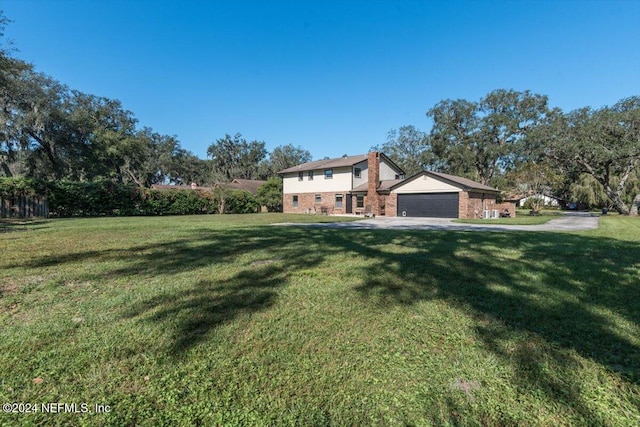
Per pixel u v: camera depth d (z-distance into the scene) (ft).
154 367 7.63
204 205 88.53
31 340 8.85
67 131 94.48
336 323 10.17
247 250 23.15
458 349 8.52
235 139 188.44
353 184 91.40
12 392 6.63
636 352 8.30
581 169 86.38
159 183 183.62
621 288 13.70
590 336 9.22
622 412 6.10
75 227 39.32
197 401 6.44
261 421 5.92
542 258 20.17
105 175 116.88
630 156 71.92
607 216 75.31
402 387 6.89
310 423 5.87
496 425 5.82
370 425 5.83
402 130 157.48
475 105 125.59
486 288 13.75
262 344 8.76
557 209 138.62
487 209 81.61
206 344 8.74
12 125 81.30
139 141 116.47
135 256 20.63
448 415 6.07
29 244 25.16
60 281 14.70
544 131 85.25
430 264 18.43
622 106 75.77
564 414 6.07
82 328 9.69
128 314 10.80
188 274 16.12
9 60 55.98
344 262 19.08
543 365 7.72
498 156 120.98
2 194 58.39
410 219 65.92
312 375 7.32
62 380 7.08
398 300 12.32
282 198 107.65
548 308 11.37
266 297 12.63
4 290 13.30
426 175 77.10
